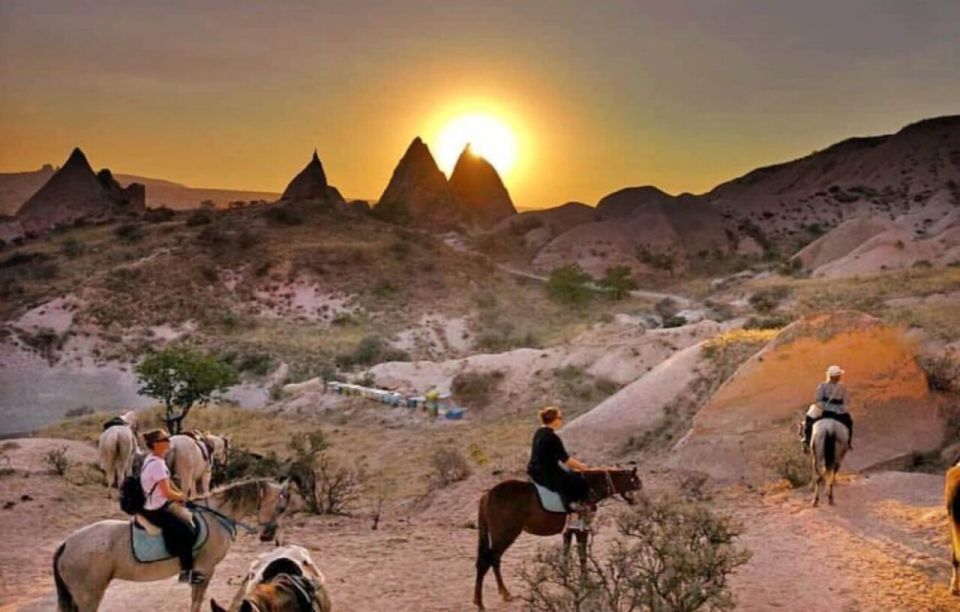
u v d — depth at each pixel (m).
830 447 16.61
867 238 113.62
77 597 9.24
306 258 101.62
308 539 15.91
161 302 88.44
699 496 18.78
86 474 22.14
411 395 40.50
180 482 16.61
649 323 72.19
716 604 10.13
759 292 74.50
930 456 20.64
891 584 12.34
